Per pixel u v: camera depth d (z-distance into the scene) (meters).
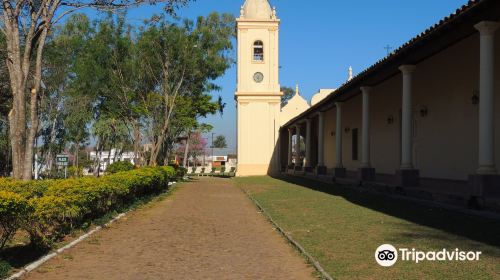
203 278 6.75
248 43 43.56
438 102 17.92
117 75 25.88
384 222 10.48
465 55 15.88
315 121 39.91
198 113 32.41
